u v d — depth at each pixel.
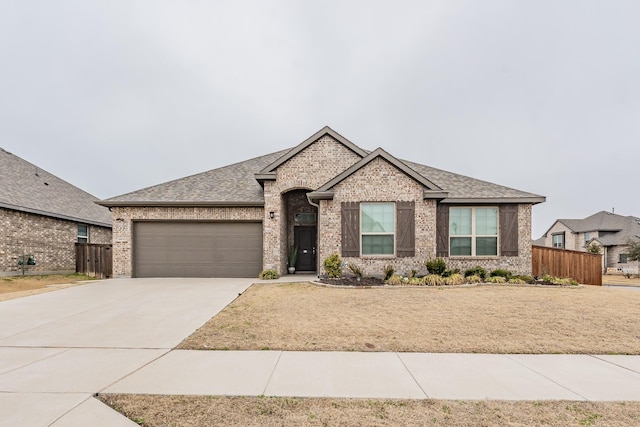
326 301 8.69
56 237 17.14
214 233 14.57
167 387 3.90
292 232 16.14
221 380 4.11
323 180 14.16
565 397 3.70
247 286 11.45
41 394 3.69
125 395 3.68
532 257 14.67
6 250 14.44
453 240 13.64
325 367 4.55
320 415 3.27
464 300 8.78
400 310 7.75
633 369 4.56
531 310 7.74
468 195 13.60
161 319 7.16
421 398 3.65
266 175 14.08
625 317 7.18
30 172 19.52
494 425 3.10
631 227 35.28
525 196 13.42
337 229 12.61
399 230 12.52
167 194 15.04
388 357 4.95
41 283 12.87
